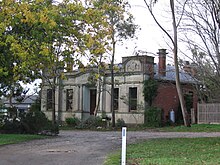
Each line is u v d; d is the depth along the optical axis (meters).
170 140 19.81
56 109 45.22
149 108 37.69
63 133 29.00
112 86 37.62
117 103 40.62
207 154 14.09
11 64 19.67
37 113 26.31
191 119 39.75
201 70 22.64
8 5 18.33
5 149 17.47
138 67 39.16
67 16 19.14
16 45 17.77
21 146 18.70
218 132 28.41
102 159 13.78
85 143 19.88
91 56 25.39
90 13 19.78
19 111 29.72
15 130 26.44
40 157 14.71
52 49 19.41
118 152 15.21
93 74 35.44
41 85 36.09
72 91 44.69
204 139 20.08
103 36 20.61
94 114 39.72
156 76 40.31
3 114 26.55
